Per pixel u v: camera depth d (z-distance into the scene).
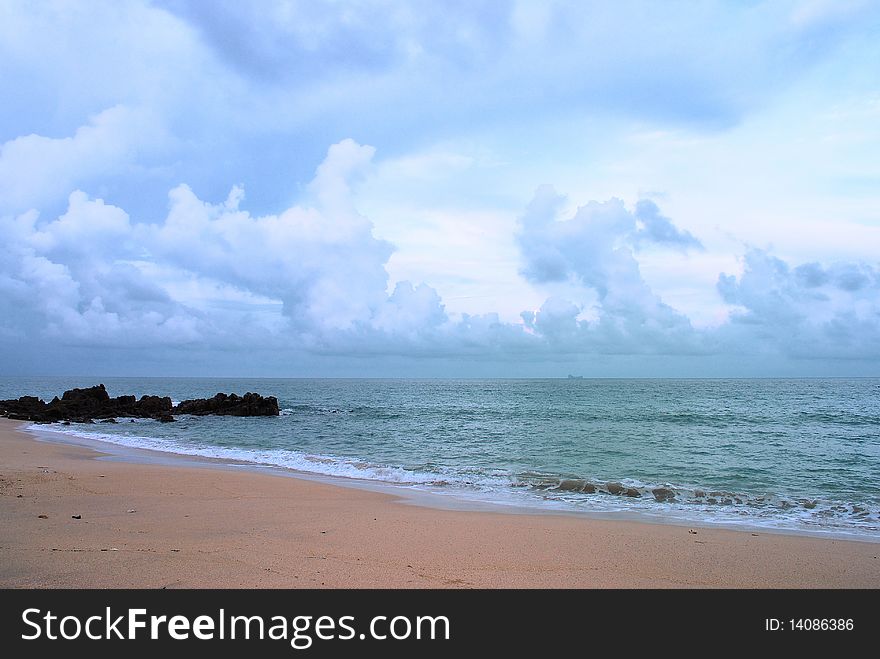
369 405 70.25
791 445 28.27
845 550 9.35
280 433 36.22
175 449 25.72
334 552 8.16
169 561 7.24
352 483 16.97
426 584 6.92
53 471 16.06
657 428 37.81
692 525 11.77
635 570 7.85
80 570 6.74
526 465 21.66
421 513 11.98
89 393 53.22
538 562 8.08
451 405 69.50
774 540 10.08
